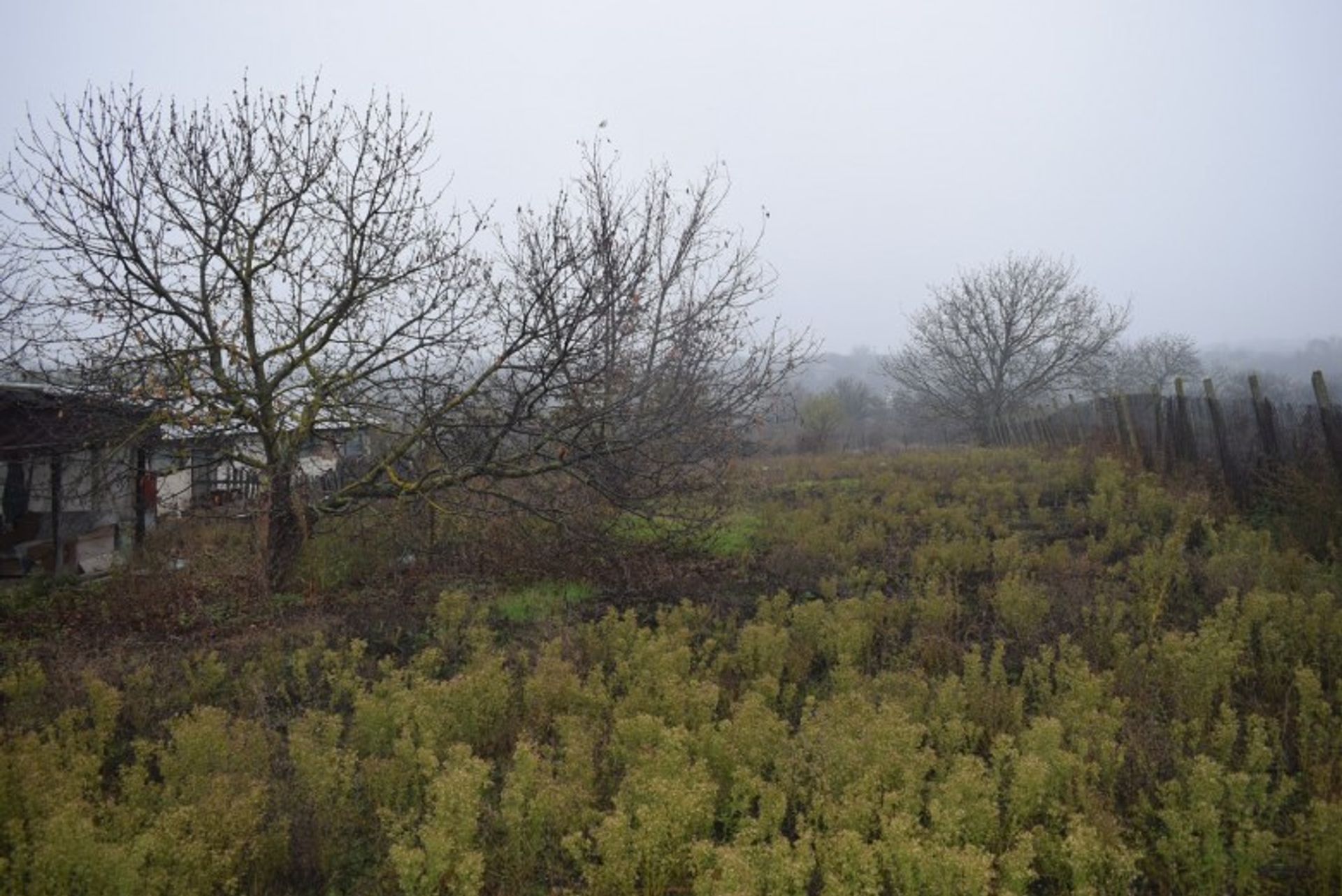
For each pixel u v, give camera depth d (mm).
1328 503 8117
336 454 9773
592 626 7000
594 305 8508
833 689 5910
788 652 6395
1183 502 9633
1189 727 4773
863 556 9320
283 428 9133
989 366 32188
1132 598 7023
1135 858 3586
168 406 8281
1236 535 8258
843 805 4098
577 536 9070
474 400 9352
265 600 8500
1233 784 3893
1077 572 7871
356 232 8656
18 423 10266
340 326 9164
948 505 11414
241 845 3861
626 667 6023
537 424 9117
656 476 9297
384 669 6203
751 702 4938
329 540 9570
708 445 9641
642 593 8562
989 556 8711
